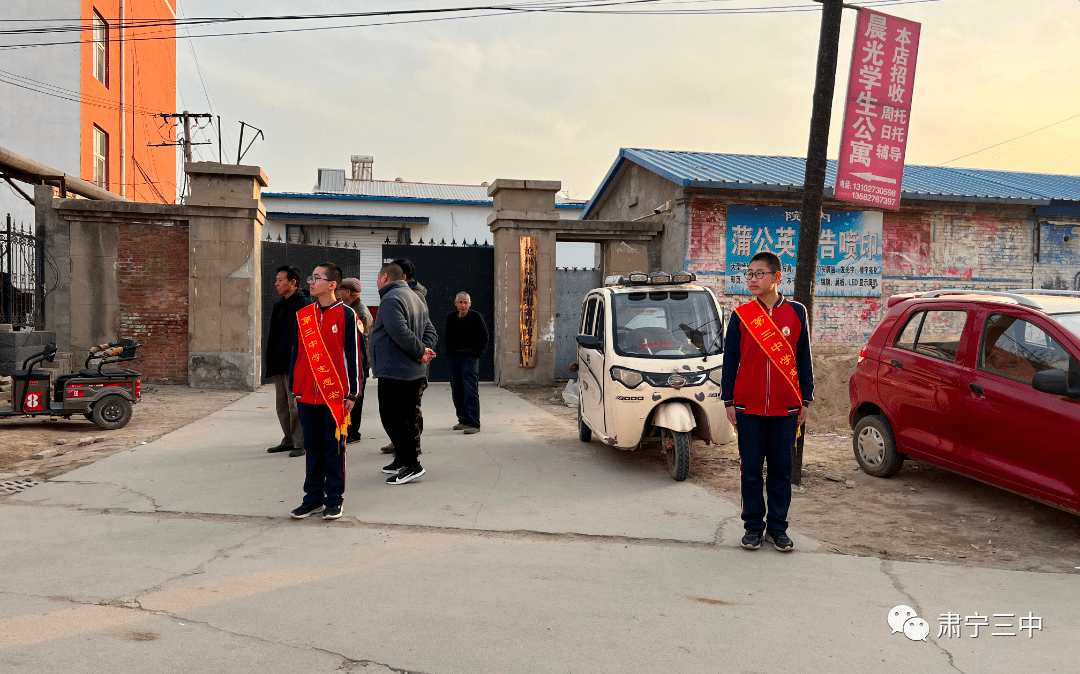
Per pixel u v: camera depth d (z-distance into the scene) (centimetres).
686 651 309
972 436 552
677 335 704
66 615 334
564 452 764
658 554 446
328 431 507
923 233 1488
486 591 375
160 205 1266
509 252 1434
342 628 325
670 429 634
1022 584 402
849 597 377
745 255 1421
